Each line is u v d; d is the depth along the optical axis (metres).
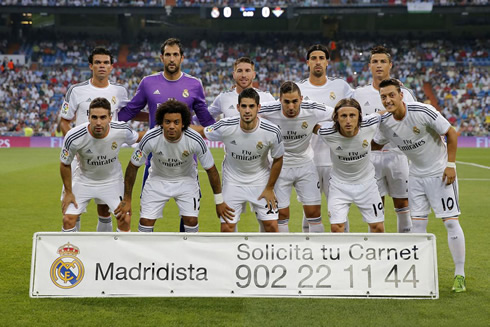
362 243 5.00
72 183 5.98
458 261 5.40
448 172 5.46
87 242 5.02
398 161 6.75
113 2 39.25
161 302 5.00
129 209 5.75
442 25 40.88
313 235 5.00
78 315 4.61
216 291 4.98
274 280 4.98
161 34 42.28
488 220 9.02
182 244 5.02
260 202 5.91
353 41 41.03
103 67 6.59
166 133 5.35
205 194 12.45
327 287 4.97
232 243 5.02
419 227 5.73
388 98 5.37
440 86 37.12
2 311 4.68
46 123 34.25
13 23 40.25
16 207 10.38
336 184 5.85
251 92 5.36
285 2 39.03
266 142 5.64
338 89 6.95
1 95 35.59
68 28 41.59
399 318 4.55
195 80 6.69
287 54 40.75
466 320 4.52
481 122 34.06
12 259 6.39
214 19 42.00
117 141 5.71
